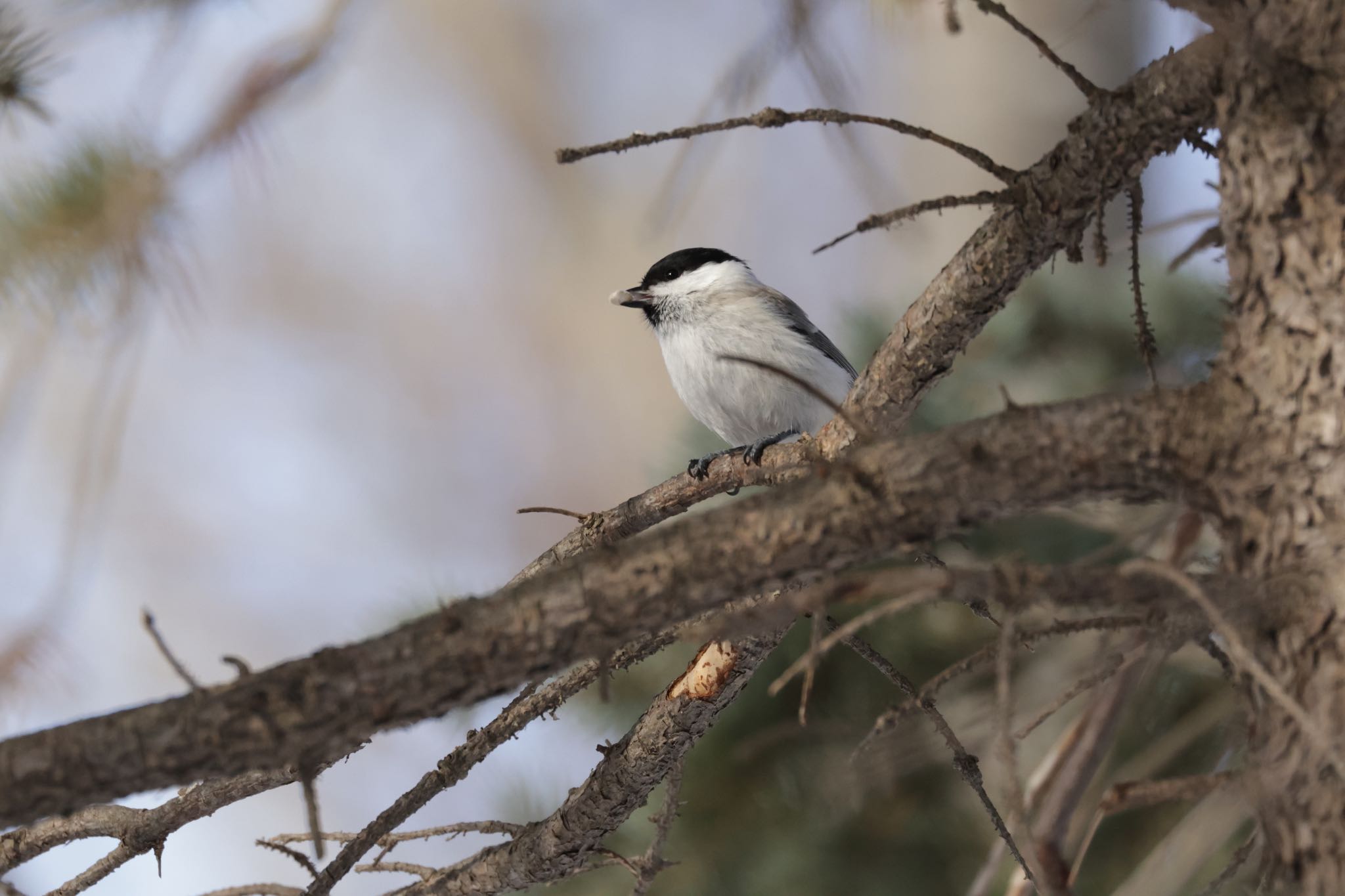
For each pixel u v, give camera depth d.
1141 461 3.47
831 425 5.93
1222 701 5.10
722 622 3.28
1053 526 8.01
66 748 3.54
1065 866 5.43
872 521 3.50
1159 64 4.05
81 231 5.65
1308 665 3.14
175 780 3.58
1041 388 9.47
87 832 5.46
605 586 3.55
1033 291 9.52
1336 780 3.02
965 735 7.49
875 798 8.56
